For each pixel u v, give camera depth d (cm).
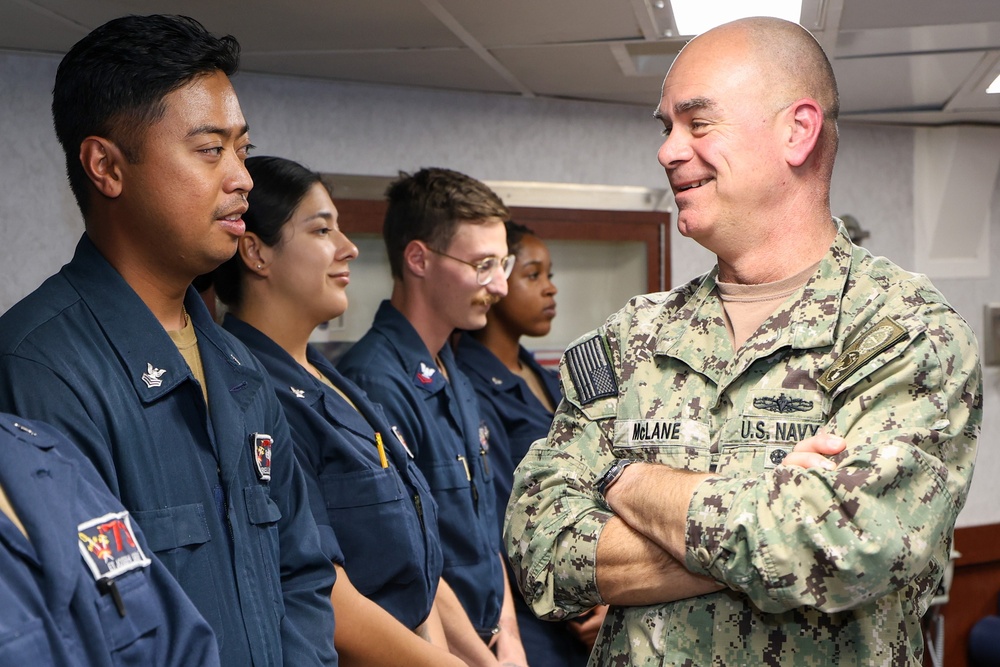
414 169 340
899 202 417
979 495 425
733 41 139
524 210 358
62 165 283
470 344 283
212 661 108
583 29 258
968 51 282
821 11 243
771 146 137
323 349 324
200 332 146
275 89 317
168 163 128
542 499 149
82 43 130
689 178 140
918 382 126
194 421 135
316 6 235
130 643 100
